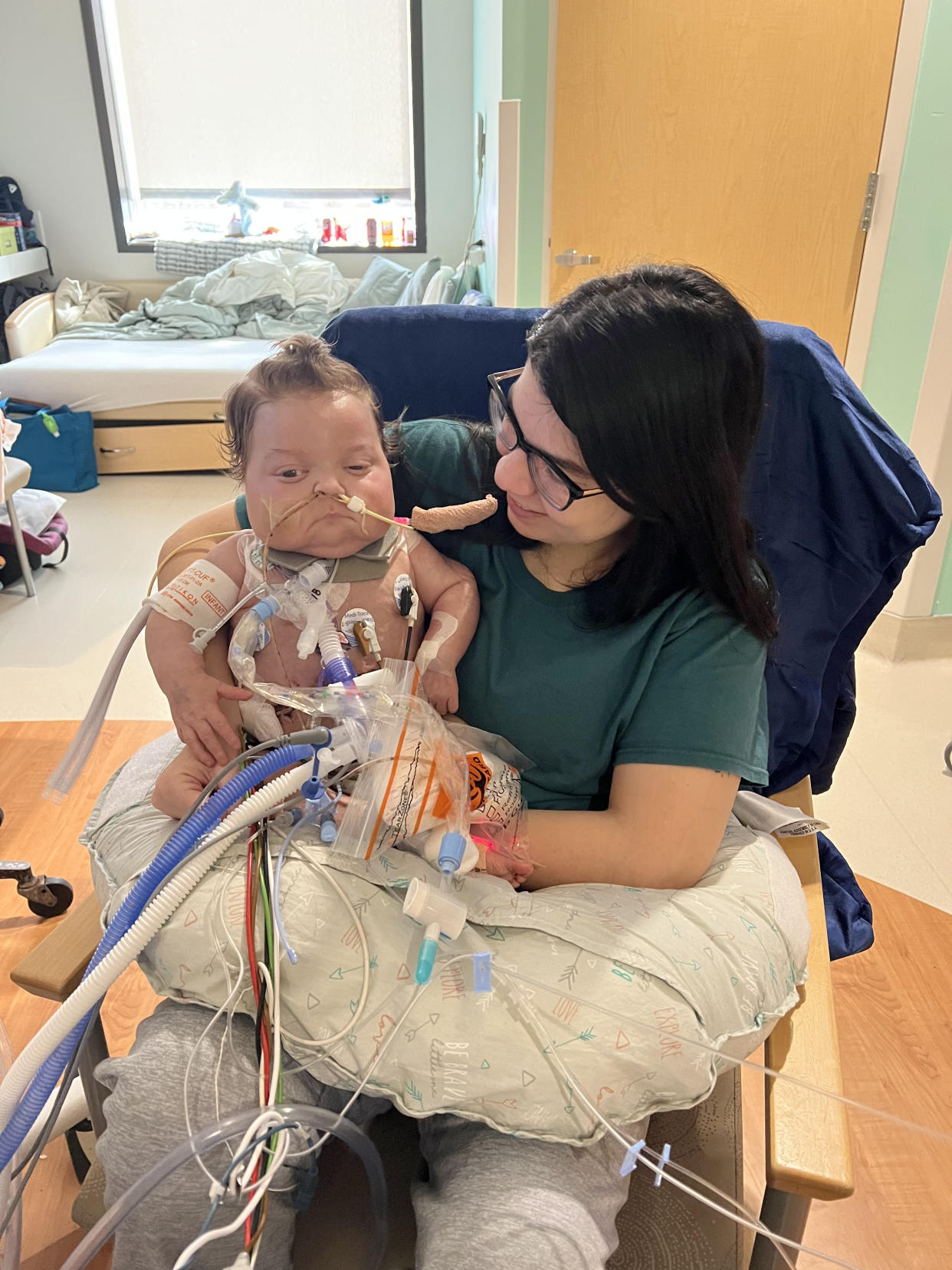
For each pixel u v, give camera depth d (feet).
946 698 8.20
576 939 2.66
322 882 2.70
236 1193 2.10
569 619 3.34
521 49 8.52
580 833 3.08
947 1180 4.26
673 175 8.75
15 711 7.75
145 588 10.10
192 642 3.05
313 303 15.55
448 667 3.25
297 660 3.08
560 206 8.93
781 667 3.93
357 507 3.01
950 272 7.57
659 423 2.67
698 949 2.74
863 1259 3.95
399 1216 2.92
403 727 2.76
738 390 2.81
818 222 8.74
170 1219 2.44
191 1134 2.43
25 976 2.83
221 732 2.92
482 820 2.95
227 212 16.70
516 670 3.36
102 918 2.85
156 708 7.80
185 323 14.96
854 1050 4.87
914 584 8.46
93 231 16.15
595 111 8.54
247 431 3.16
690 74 8.37
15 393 12.76
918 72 7.98
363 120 15.94
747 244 8.93
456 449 3.65
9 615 9.49
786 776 4.15
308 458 3.04
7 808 6.50
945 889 6.03
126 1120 2.50
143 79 15.57
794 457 3.82
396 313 4.12
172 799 2.89
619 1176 2.61
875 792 6.95
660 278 2.80
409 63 15.52
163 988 2.65
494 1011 2.52
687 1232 2.97
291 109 15.85
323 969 2.58
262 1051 2.46
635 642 3.24
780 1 8.03
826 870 4.09
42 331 14.92
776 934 2.93
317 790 2.64
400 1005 2.54
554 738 3.36
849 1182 2.47
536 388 2.78
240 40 15.35
